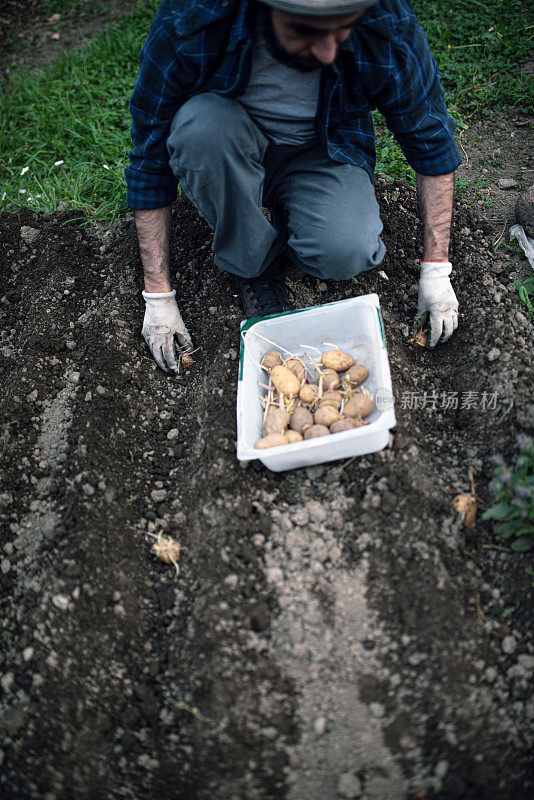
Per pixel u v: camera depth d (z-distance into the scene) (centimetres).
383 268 298
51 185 359
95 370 275
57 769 198
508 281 289
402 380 263
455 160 243
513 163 338
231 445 246
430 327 271
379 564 217
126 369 279
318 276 269
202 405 265
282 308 275
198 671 209
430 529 225
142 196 250
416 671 203
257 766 195
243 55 205
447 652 205
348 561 219
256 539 227
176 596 227
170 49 214
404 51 216
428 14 412
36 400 277
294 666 205
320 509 230
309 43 191
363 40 212
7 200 358
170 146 229
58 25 471
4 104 408
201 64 211
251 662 206
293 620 211
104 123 387
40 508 246
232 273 283
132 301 298
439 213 255
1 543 243
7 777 198
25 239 335
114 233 333
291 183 258
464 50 390
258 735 197
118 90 405
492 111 365
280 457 227
